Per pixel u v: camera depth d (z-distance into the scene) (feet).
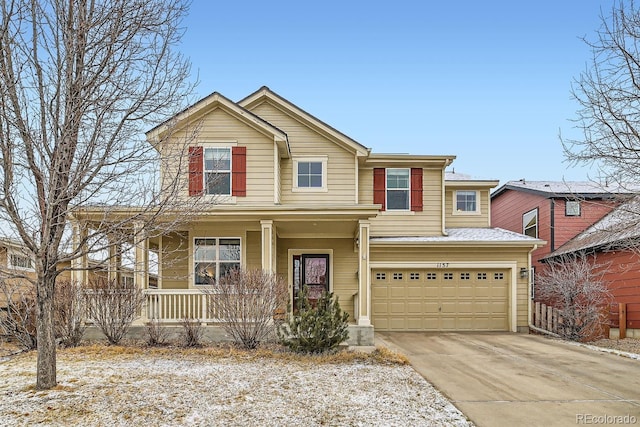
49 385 21.84
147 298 38.09
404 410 19.58
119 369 26.58
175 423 17.48
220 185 43.80
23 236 20.35
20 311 35.65
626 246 33.55
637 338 43.70
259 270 36.50
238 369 27.35
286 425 17.51
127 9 21.56
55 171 19.92
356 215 39.17
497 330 49.67
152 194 22.50
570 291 44.14
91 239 22.93
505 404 20.84
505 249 50.11
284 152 48.08
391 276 50.29
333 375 26.08
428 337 44.34
